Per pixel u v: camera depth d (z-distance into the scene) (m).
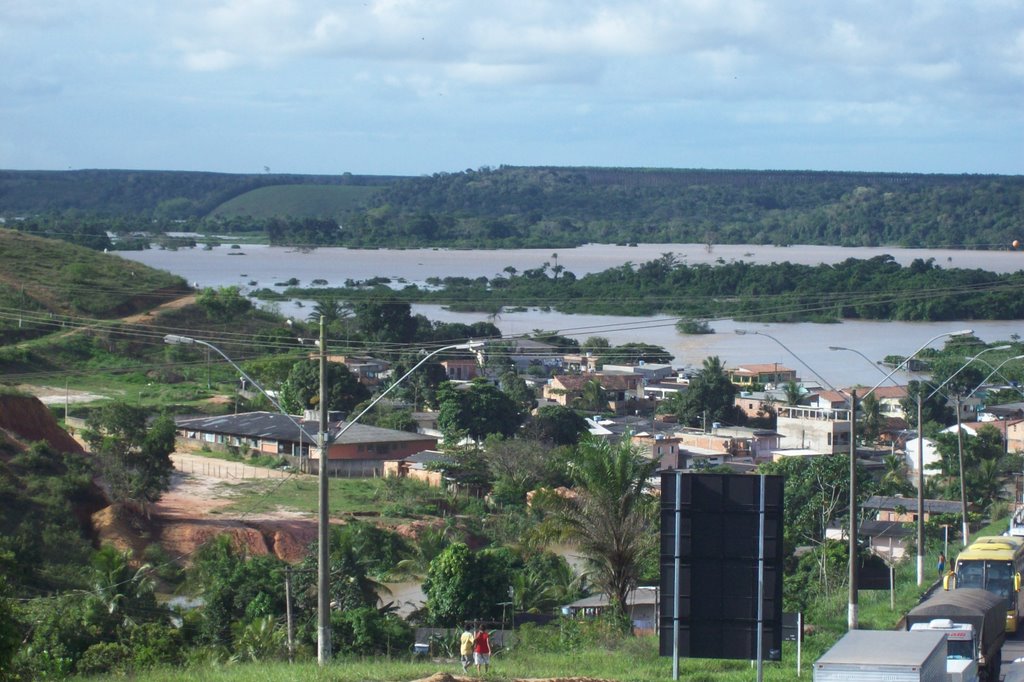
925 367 174.50
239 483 98.94
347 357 162.25
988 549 49.41
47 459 80.50
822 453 131.12
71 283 174.38
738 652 27.77
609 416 155.12
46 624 45.12
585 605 57.84
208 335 164.62
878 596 53.66
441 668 33.25
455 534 85.12
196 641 51.72
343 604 56.62
